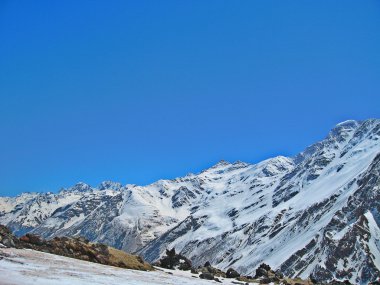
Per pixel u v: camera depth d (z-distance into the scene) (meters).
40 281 28.44
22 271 31.05
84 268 39.84
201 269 68.50
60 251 47.97
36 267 34.19
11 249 41.41
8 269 30.88
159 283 38.03
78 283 30.20
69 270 36.25
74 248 48.97
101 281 33.25
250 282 59.66
